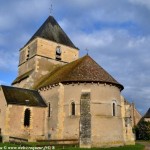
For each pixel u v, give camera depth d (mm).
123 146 25812
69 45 41969
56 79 30156
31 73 36938
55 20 43719
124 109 29812
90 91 26609
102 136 25703
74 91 27359
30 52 40250
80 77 27547
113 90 27922
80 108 25062
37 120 29266
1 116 28328
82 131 24109
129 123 29641
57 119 27672
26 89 31859
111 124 26688
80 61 31312
